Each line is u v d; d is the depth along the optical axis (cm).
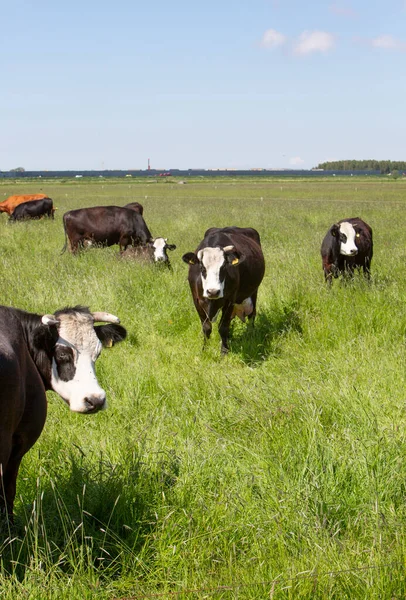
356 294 928
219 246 867
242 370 759
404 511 399
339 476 427
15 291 948
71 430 545
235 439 504
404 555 342
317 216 2586
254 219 2447
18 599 311
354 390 554
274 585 320
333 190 6412
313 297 940
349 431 486
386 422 511
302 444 468
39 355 409
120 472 430
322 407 535
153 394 640
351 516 400
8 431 344
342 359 698
